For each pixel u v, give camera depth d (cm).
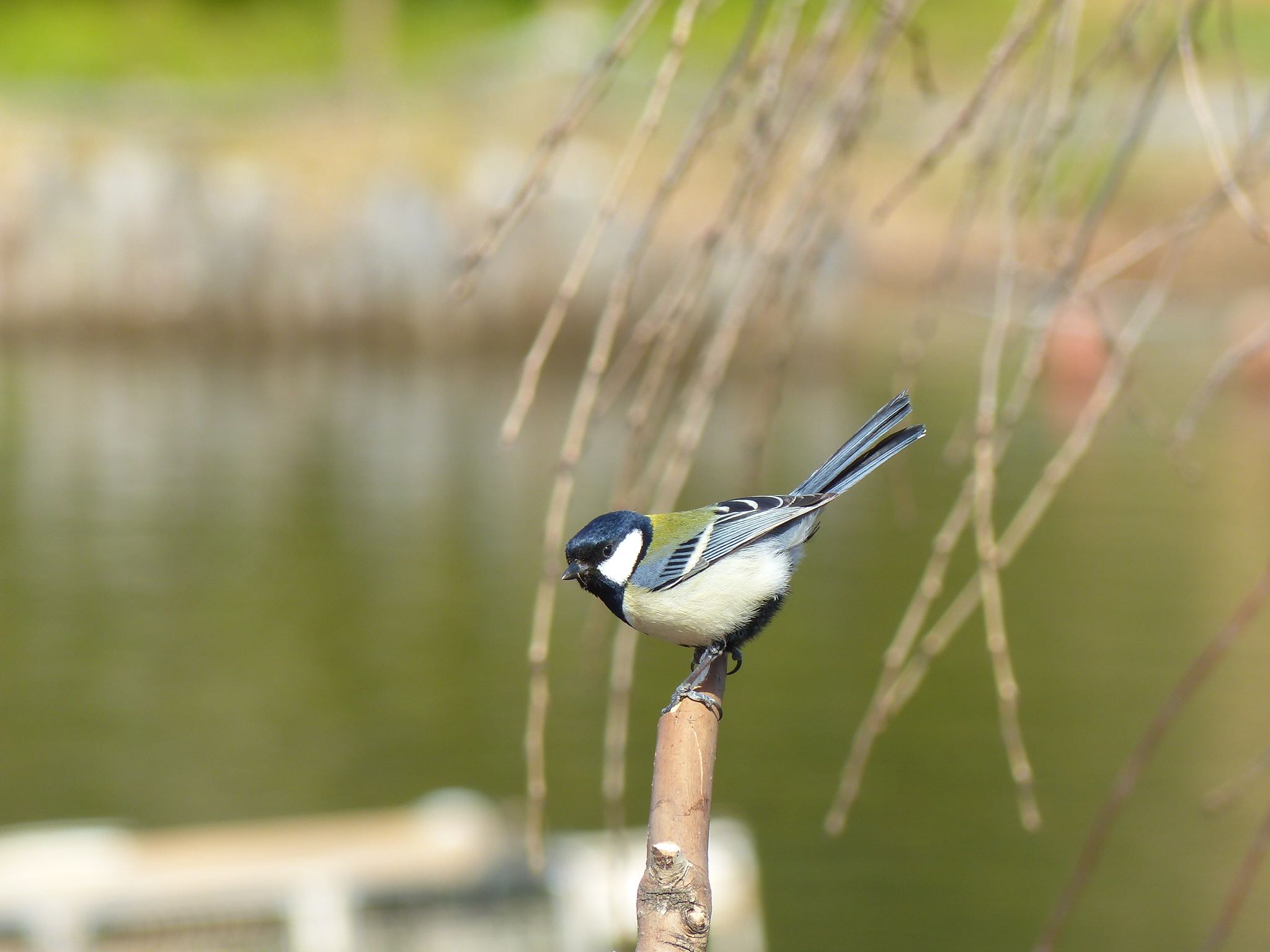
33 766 1591
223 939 1088
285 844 1195
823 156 371
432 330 4528
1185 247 393
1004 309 363
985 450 352
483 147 4947
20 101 5688
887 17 374
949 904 1312
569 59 5500
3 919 1064
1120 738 1669
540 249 4322
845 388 3700
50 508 2691
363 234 4591
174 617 2095
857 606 2177
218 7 6931
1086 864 406
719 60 3881
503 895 1151
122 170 4669
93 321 4681
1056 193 412
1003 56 376
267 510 2698
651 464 376
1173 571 2264
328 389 4053
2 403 3741
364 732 1695
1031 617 2072
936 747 1673
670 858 303
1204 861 1400
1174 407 3347
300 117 5384
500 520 2653
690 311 379
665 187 354
